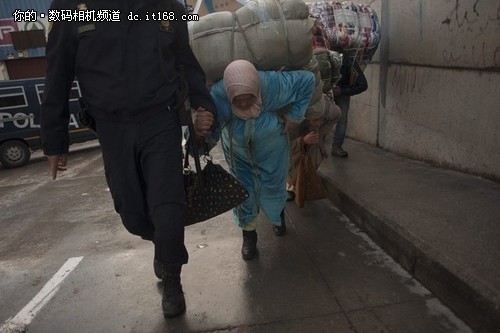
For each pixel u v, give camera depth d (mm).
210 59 2404
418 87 4188
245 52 2379
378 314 2137
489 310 1835
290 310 2238
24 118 9844
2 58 15531
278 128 2508
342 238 3068
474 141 3467
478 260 2123
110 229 3955
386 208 2938
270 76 2369
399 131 4641
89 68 1948
